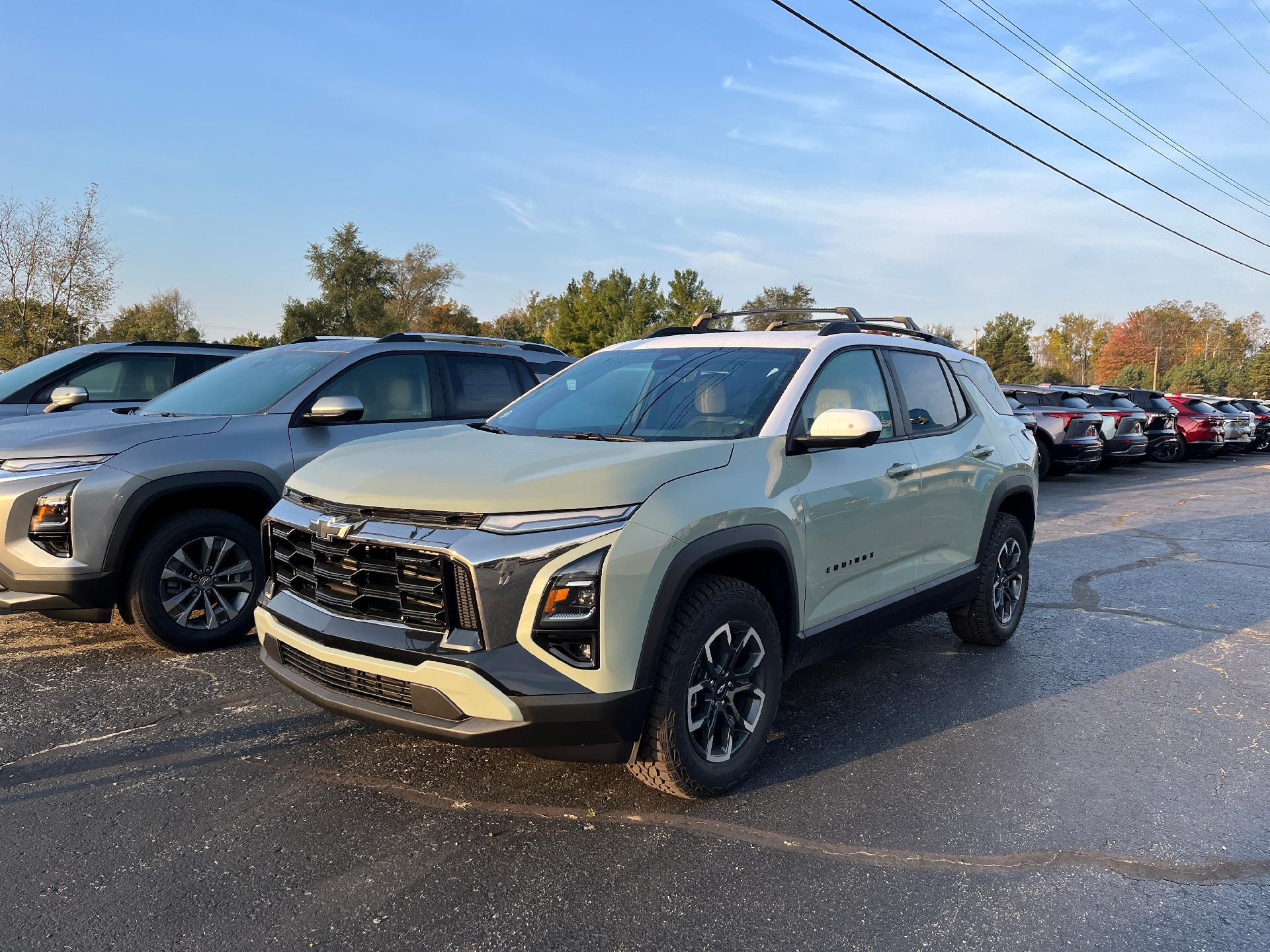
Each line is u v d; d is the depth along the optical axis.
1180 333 112.50
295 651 3.20
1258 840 3.06
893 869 2.83
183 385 6.03
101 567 4.46
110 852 2.86
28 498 4.34
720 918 2.54
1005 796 3.37
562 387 4.41
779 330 4.53
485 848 2.91
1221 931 2.53
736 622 3.26
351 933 2.45
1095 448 15.87
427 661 2.78
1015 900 2.66
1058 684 4.72
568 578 2.78
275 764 3.54
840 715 4.21
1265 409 26.77
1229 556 8.58
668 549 2.94
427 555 2.83
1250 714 4.33
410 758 3.61
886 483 4.06
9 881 2.69
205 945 2.38
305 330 58.28
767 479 3.40
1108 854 2.95
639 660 2.88
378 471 3.19
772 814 3.18
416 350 6.16
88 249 23.64
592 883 2.71
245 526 5.02
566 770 3.52
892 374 4.43
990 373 5.57
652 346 4.52
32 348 22.97
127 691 4.32
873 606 4.08
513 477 2.94
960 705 4.38
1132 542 9.38
